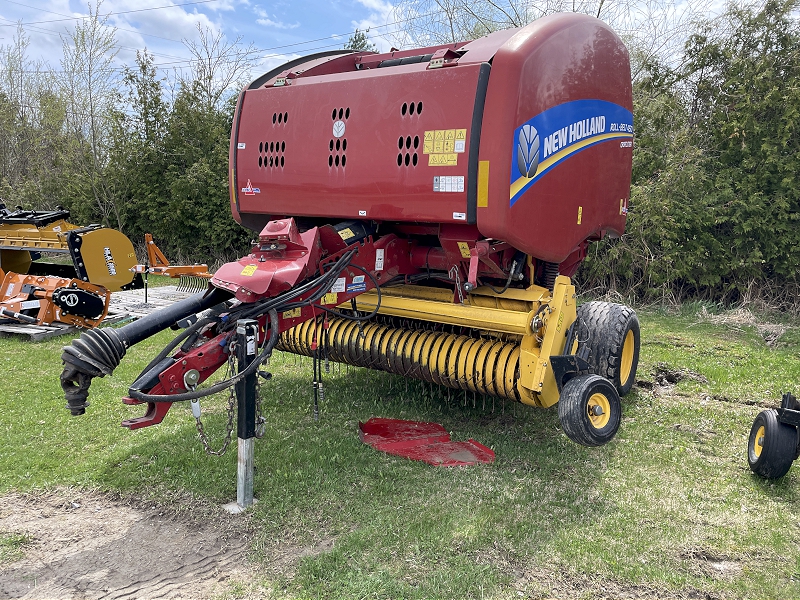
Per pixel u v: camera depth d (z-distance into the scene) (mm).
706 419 5449
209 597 2971
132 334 3371
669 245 10898
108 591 3010
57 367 6629
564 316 4418
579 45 4438
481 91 3990
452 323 4652
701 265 10906
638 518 3732
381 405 5531
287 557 3287
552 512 3768
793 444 4113
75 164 17781
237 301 3707
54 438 4766
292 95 5004
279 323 3934
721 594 3045
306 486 4004
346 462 4355
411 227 4766
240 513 3701
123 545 3406
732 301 11367
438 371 4902
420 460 4395
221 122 16641
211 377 6477
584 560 3273
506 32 4469
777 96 10422
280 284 3693
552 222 4395
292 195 5043
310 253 3922
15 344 7590
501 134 3949
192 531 3537
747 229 10453
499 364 4562
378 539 3406
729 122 10922
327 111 4754
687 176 10711
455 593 2975
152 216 16031
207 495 3900
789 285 10984
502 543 3402
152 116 16312
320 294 3982
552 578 3127
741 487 4191
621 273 11586
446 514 3674
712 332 9312
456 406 5527
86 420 5125
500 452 4617
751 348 8281
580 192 4648
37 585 3053
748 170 10844
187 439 4758
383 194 4461
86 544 3414
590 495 4000
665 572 3184
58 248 8406
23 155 22953
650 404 5828
